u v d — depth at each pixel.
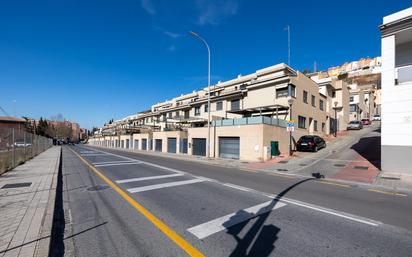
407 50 12.64
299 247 3.60
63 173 11.34
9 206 5.38
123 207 5.64
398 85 11.25
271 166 14.52
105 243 3.74
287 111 21.73
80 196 6.75
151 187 7.92
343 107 36.34
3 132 14.39
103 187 7.94
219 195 6.84
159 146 34.62
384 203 6.21
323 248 3.57
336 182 9.49
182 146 28.50
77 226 4.46
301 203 6.07
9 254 3.15
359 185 8.91
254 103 24.88
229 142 20.70
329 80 36.03
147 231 4.19
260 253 3.40
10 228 4.06
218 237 3.94
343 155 17.55
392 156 11.29
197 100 33.38
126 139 51.34
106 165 14.76
